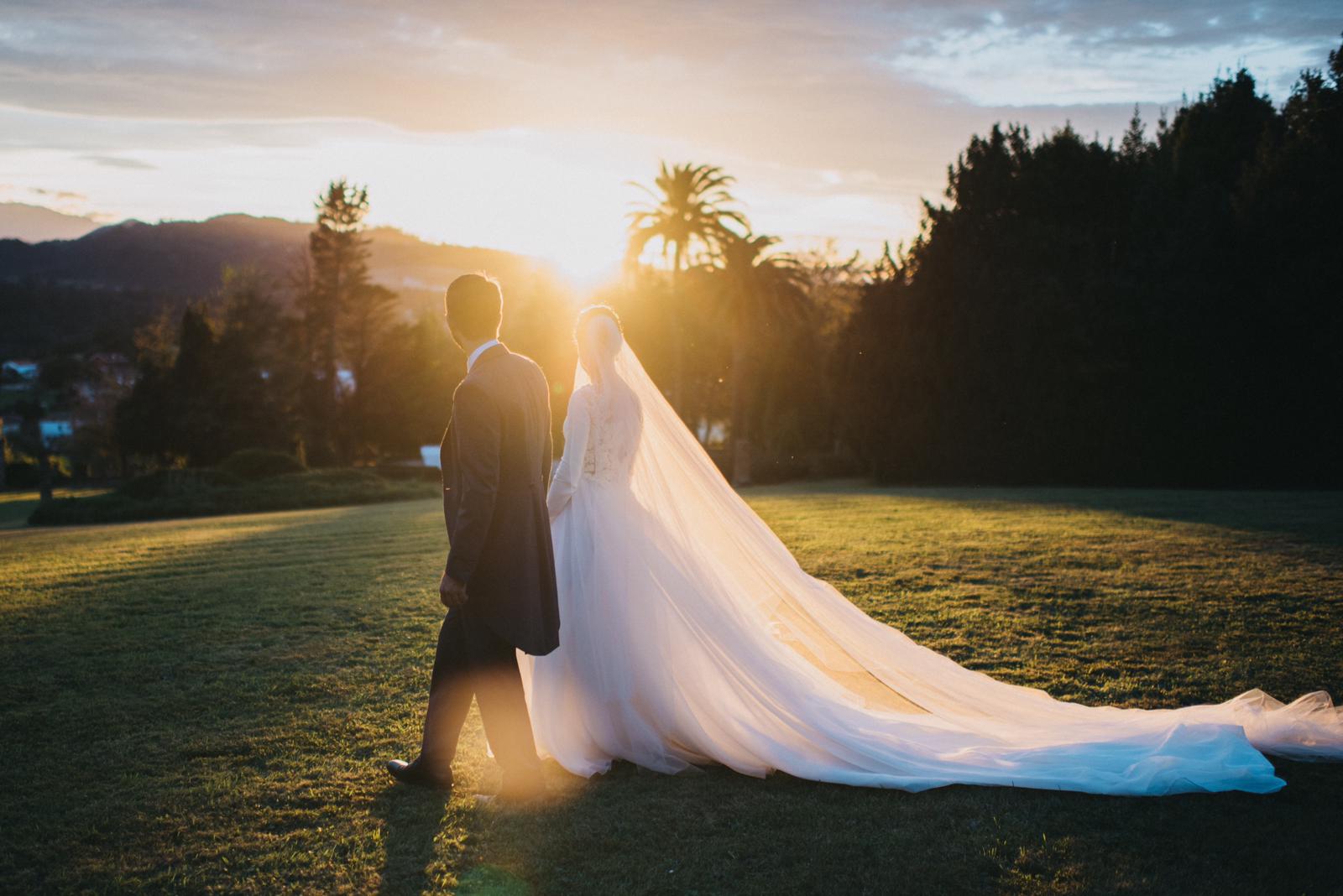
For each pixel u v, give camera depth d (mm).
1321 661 5160
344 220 62438
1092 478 27203
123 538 15078
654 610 3893
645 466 4293
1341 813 3283
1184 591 6828
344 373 80750
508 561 3586
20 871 3096
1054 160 29328
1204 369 25219
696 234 41562
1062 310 26625
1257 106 29062
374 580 8383
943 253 29562
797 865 2992
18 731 4461
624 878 2934
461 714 3711
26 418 68500
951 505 14273
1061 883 2832
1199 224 25328
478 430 3521
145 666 5598
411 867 3045
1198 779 3473
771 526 11391
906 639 4477
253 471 33156
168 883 2982
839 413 33375
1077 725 4117
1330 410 23781
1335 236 23547
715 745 3818
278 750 4156
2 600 7969
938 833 3195
